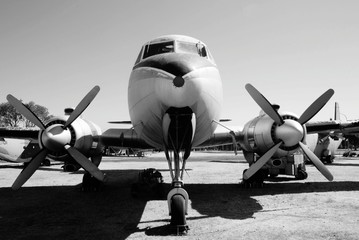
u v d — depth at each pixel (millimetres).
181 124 5508
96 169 7824
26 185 11633
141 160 34562
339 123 10055
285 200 7797
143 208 7082
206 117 5684
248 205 7227
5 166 23016
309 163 23891
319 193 8867
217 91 5684
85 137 8633
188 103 5000
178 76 4918
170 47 6609
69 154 7750
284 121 7945
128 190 10109
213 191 9508
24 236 4965
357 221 5609
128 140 9656
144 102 5430
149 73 5320
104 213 6602
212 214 6312
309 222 5570
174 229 5039
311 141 12852
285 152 8422
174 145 5645
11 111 56469
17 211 6926
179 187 5312
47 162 24250
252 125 9297
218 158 36156
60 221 5934
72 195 9125
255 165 7914
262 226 5328
